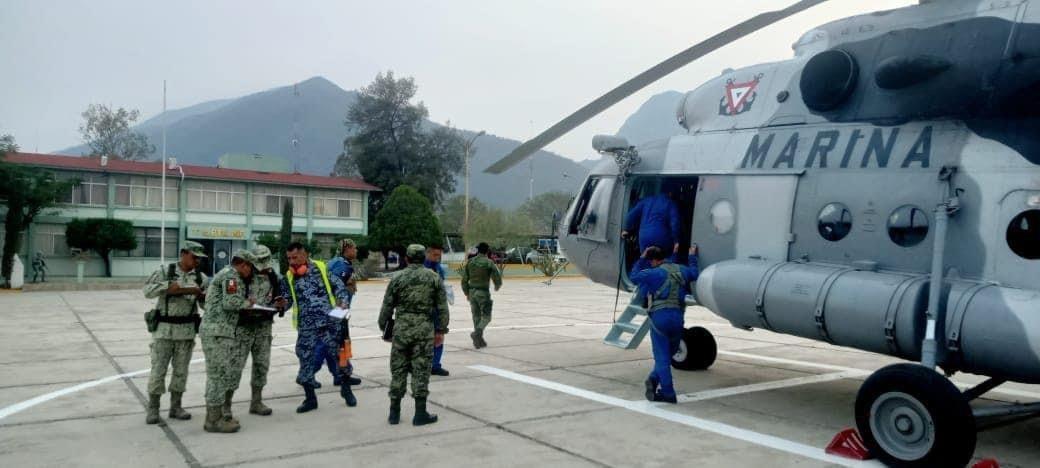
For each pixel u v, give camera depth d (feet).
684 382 28.60
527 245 175.32
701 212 26.76
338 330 23.63
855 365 33.06
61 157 123.95
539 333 44.21
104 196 121.60
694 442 19.61
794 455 18.49
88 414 22.48
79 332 44.47
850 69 22.63
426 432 20.45
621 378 28.96
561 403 24.34
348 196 146.92
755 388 27.35
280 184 137.39
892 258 21.15
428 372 21.48
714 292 24.14
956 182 19.98
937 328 18.38
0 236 111.14
